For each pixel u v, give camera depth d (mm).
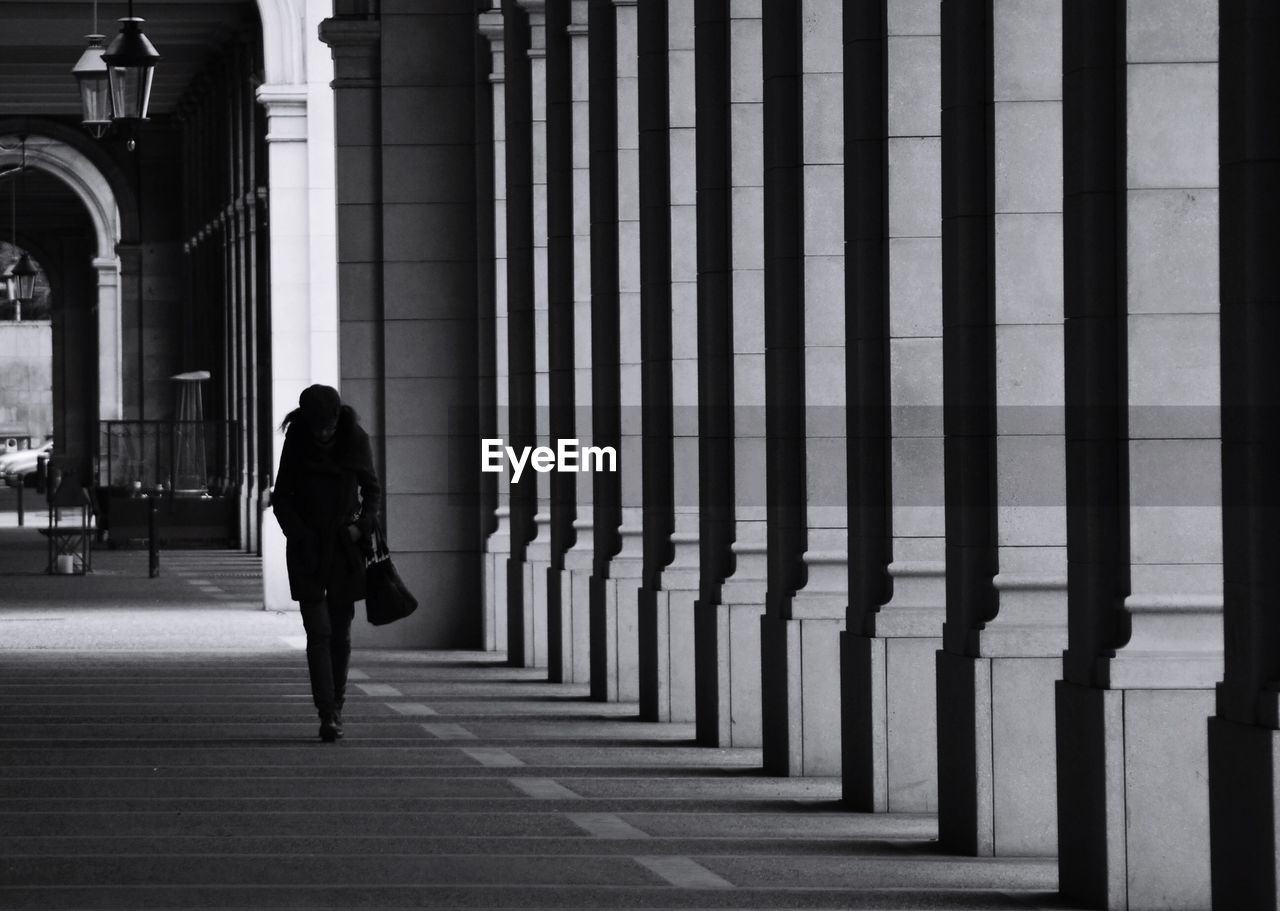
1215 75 14359
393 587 22781
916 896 14477
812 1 20484
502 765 21016
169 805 18297
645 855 15984
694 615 23422
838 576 20641
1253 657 12578
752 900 14234
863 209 18562
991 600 16422
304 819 17578
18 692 27453
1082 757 14469
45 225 126125
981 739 16125
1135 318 14383
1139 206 14367
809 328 20641
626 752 22156
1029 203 16312
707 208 22844
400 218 34969
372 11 35156
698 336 23250
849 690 18734
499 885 14688
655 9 24750
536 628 31641
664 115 24703
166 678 29219
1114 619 14555
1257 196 12555
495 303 34500
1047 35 16281
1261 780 12359
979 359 16516
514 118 31734
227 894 14320
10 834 16797
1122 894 14148
